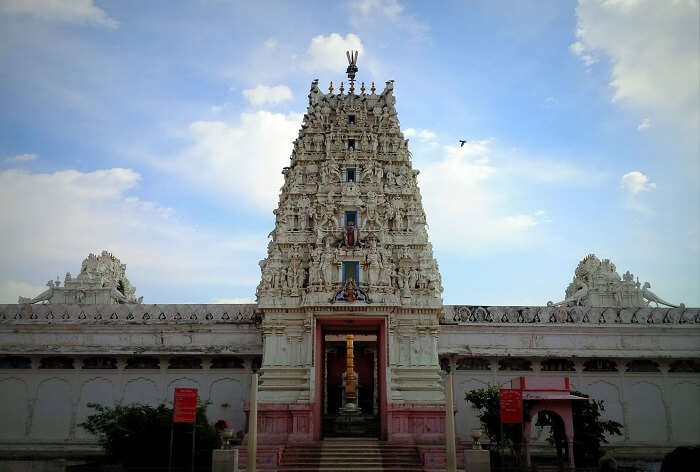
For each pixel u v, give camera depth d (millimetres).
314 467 30062
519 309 42938
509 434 31750
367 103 46594
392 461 30594
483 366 41594
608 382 41375
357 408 41156
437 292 40688
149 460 28250
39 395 40094
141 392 40344
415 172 44844
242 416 39938
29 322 41375
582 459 31250
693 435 40594
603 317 42781
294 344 36219
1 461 35719
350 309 35875
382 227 39750
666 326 42312
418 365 36062
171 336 41500
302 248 39750
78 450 38656
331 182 41594
